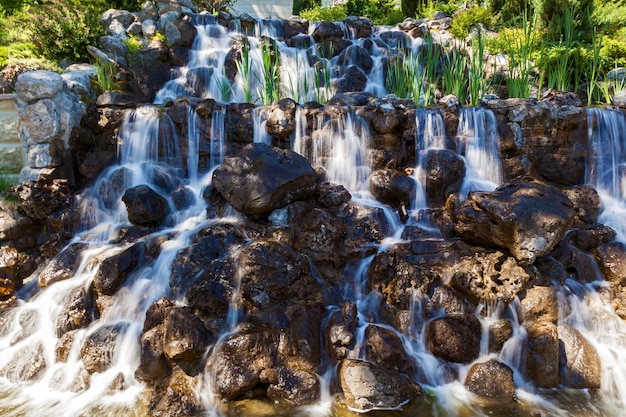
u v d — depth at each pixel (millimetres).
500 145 6316
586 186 6102
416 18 13070
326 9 14484
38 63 7500
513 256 4809
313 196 5742
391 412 3879
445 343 4355
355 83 9242
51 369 4477
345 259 5145
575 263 5164
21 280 5383
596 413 3932
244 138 6438
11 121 6348
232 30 10297
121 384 4215
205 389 4062
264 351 4250
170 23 9500
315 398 4020
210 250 5043
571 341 4449
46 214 5855
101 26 9102
